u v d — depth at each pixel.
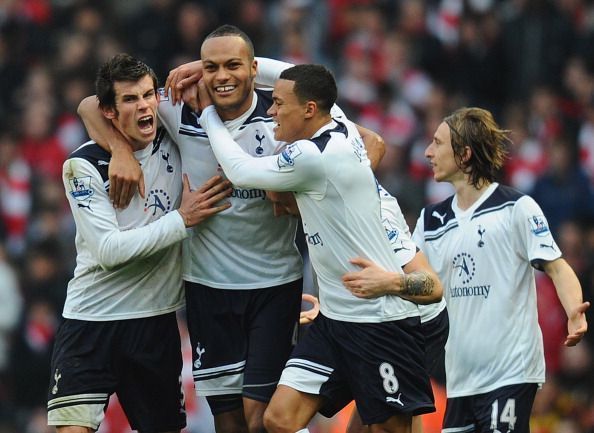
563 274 30.78
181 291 30.48
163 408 30.70
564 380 48.75
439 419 41.81
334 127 28.50
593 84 61.12
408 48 62.28
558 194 55.12
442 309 30.88
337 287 28.52
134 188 29.31
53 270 53.59
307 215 28.44
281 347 30.06
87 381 29.89
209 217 29.67
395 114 59.06
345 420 41.59
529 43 62.19
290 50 60.69
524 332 31.27
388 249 28.70
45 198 57.72
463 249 31.77
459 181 32.09
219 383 30.38
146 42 62.91
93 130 29.47
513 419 30.97
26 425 50.62
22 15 66.44
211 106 29.47
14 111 62.78
